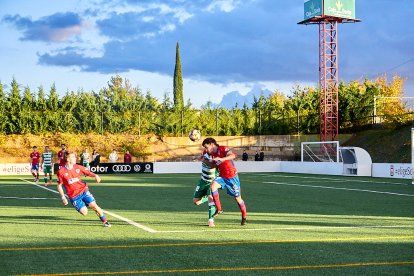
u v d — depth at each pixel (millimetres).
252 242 8961
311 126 55938
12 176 38531
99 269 6906
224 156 10930
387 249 8305
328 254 7906
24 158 47219
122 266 7086
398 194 20172
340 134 54844
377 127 54062
